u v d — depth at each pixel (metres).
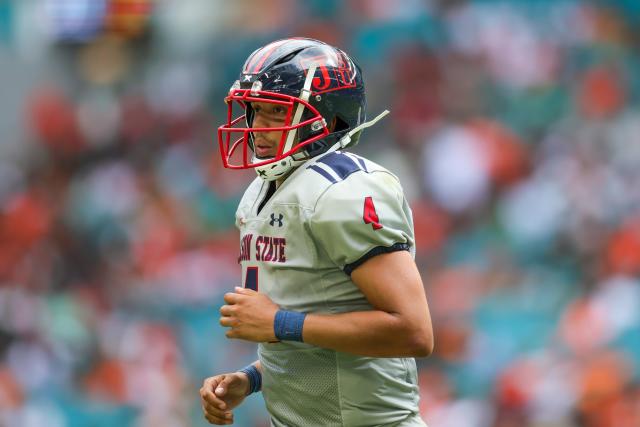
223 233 39.16
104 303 36.50
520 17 47.41
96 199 40.75
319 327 9.80
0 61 46.31
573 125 42.78
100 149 44.53
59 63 46.59
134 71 46.69
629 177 39.09
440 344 32.72
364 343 9.70
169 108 45.53
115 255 38.75
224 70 46.75
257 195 10.70
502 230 37.84
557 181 38.59
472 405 30.19
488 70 45.31
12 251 38.69
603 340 31.81
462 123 42.78
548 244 36.88
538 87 44.69
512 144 41.38
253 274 10.48
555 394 29.44
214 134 44.66
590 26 47.28
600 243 36.19
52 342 32.66
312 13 48.53
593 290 34.50
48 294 36.25
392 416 10.43
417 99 44.06
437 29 47.06
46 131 45.19
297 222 10.04
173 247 38.47
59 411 31.12
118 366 32.22
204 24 47.66
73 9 45.81
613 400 29.25
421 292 9.78
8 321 32.75
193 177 41.75
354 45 47.78
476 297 34.84
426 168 40.00
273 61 10.35
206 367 32.97
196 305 36.28
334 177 9.96
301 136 10.43
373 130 43.12
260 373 11.47
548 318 33.78
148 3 46.34
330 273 10.07
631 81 45.78
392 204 9.90
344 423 10.37
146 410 31.11
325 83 10.38
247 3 48.19
